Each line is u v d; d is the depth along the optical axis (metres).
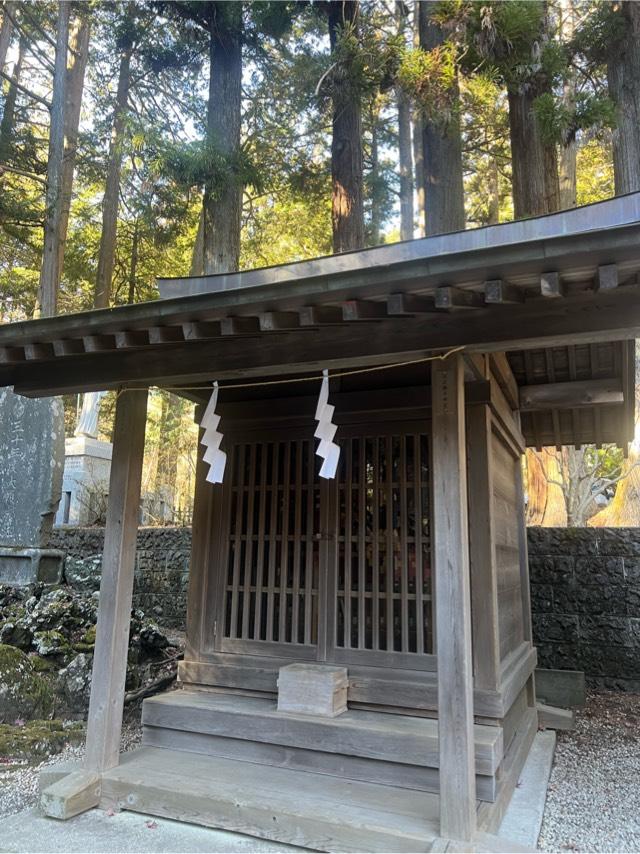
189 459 15.09
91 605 5.20
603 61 6.57
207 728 3.11
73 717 4.15
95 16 9.91
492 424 3.46
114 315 2.64
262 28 7.96
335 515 3.46
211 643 3.61
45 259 9.56
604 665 5.33
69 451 10.96
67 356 3.02
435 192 6.98
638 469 7.53
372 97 7.73
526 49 5.69
